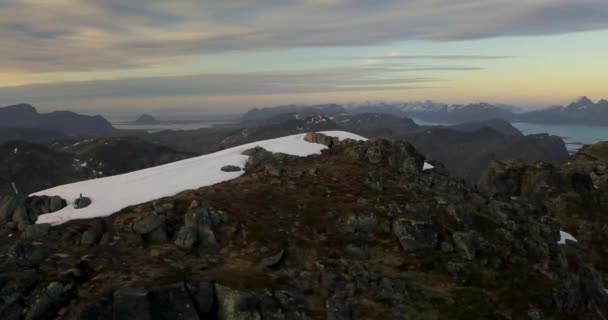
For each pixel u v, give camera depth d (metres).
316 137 92.38
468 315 44.84
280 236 52.69
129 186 65.75
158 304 38.00
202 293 40.31
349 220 55.94
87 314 36.00
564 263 60.78
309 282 46.88
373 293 46.66
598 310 54.50
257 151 83.06
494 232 60.06
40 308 37.41
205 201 57.81
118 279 41.28
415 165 74.69
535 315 45.53
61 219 53.53
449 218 59.16
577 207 117.44
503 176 129.00
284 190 64.06
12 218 54.12
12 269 41.88
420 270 50.25
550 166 131.12
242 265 47.38
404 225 54.56
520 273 51.91
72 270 42.00
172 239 51.06
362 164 75.62
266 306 40.62
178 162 80.94
